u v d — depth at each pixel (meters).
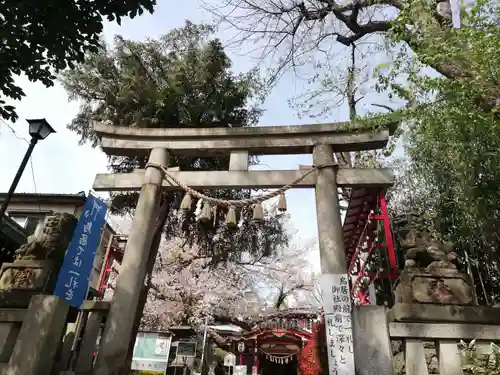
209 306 21.61
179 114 13.59
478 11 5.08
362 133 8.98
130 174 9.29
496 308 5.91
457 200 7.20
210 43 13.82
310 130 9.23
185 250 21.19
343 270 7.41
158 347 16.08
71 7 7.38
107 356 7.07
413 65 5.70
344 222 12.74
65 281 7.43
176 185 9.04
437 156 6.83
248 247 15.31
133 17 7.85
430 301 5.98
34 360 6.09
